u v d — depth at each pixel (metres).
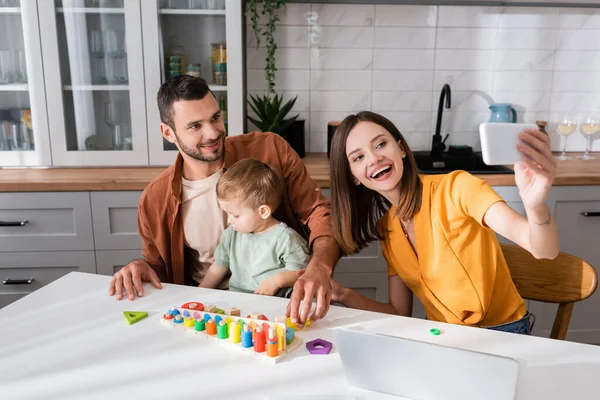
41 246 2.34
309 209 1.73
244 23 2.64
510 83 2.79
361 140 1.33
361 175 1.35
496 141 0.89
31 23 2.35
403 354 0.87
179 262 1.69
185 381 0.95
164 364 1.00
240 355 1.03
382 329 1.12
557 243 1.06
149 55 2.42
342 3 2.67
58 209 2.30
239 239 1.59
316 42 2.71
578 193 2.31
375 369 0.90
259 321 1.09
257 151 1.75
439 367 0.85
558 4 2.68
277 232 1.53
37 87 2.42
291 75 2.76
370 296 2.45
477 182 1.30
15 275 2.37
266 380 0.95
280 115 2.55
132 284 1.36
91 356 1.04
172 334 1.12
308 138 2.84
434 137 2.69
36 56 2.38
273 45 2.62
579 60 2.76
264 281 1.45
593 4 2.68
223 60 2.48
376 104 2.80
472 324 1.35
